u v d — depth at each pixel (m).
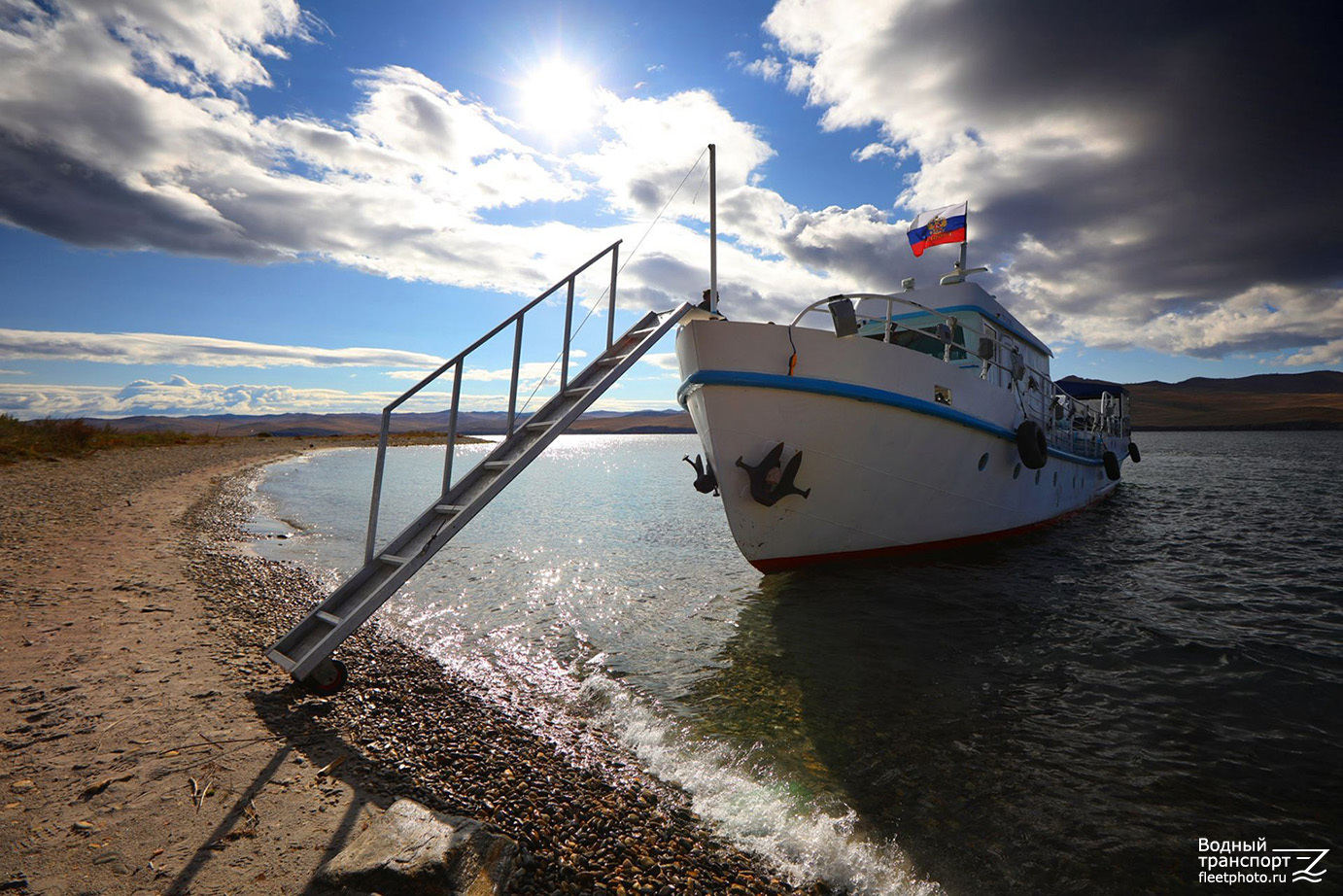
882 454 9.37
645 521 18.34
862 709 5.19
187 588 7.41
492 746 4.23
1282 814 3.67
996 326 12.90
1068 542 13.16
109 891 2.33
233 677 4.68
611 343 6.96
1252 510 18.75
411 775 3.60
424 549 4.83
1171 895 3.00
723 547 13.59
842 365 8.74
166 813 2.90
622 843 3.25
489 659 6.40
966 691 5.56
